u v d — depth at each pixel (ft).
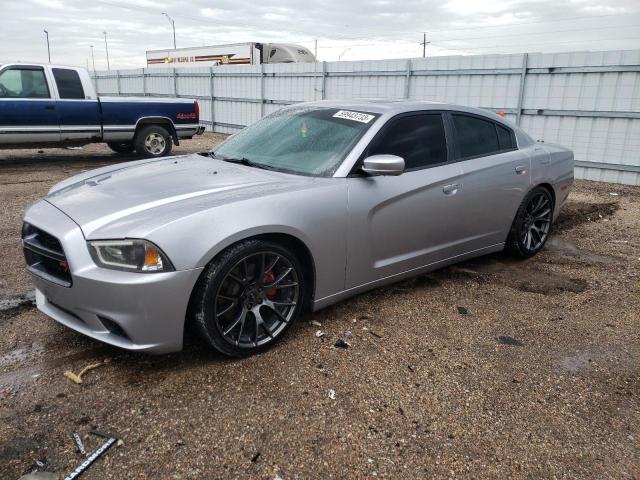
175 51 88.17
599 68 31.91
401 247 12.39
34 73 32.35
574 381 9.72
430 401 8.88
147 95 76.38
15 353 10.00
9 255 15.75
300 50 74.02
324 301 11.18
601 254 17.79
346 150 11.60
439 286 14.21
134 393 8.79
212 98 64.13
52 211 9.95
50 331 10.90
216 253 9.02
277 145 12.75
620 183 32.55
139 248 8.51
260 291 10.00
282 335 10.53
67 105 33.47
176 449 7.49
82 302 8.87
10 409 8.28
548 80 34.24
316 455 7.47
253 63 72.43
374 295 13.39
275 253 9.92
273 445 7.64
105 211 9.46
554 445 7.93
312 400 8.75
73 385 8.98
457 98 39.32
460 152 13.85
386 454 7.55
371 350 10.51
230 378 9.30
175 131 38.68
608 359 10.58
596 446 7.95
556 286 14.53
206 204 9.43
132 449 7.47
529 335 11.51
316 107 13.80
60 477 6.88
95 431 7.81
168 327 8.87
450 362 10.19
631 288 14.53
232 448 7.55
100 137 35.50
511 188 15.03
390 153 12.10
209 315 9.21
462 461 7.48
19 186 27.12
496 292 13.94
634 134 31.42
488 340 11.19
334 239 10.82
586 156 33.65
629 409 8.92
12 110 31.53
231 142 14.07
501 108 36.94
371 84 45.14
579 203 26.30
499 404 8.89
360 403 8.72
